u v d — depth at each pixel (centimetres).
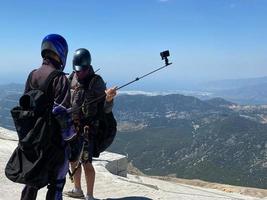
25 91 301
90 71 384
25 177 278
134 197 468
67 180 511
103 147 395
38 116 282
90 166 412
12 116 285
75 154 305
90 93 378
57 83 289
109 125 388
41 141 277
